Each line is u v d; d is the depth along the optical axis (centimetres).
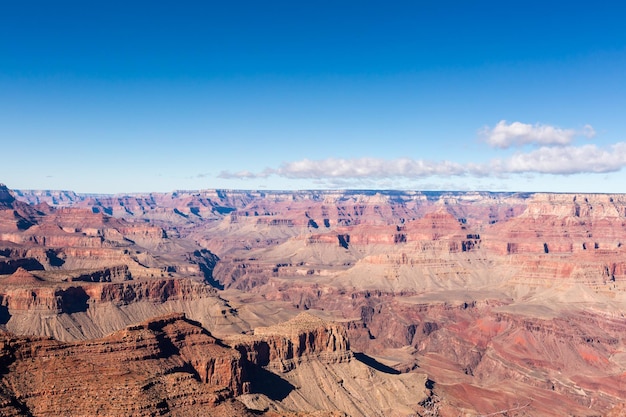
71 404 13800
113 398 14038
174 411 14262
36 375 14612
